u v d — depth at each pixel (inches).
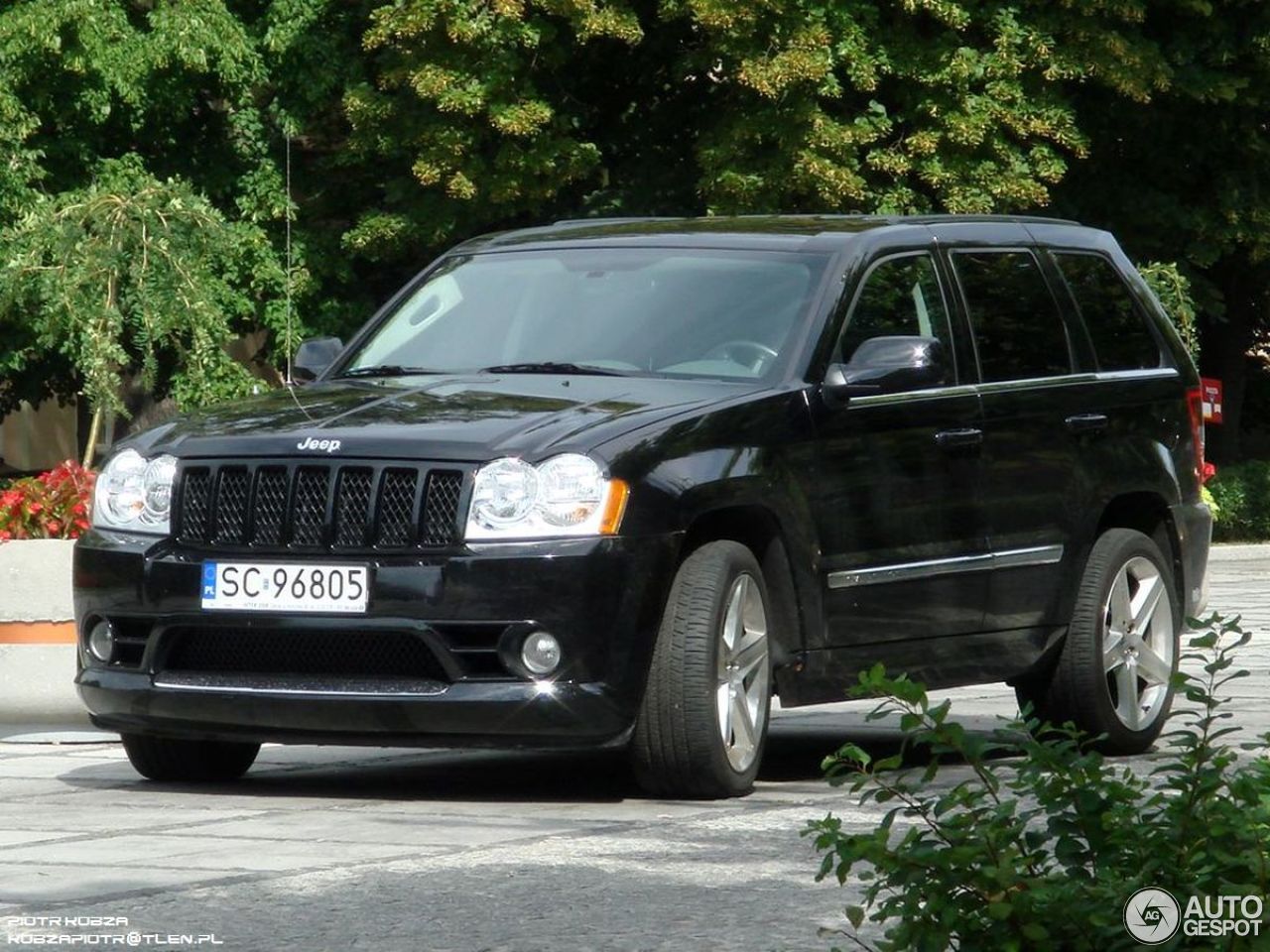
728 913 613.0
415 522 812.0
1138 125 3292.3
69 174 2918.3
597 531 804.6
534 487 806.5
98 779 926.4
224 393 2687.0
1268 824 431.5
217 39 2854.3
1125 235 3378.4
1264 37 3193.9
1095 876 439.2
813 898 634.2
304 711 820.6
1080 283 1071.6
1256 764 452.4
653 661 821.2
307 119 3043.8
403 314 1002.1
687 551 846.5
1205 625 485.7
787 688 882.1
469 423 835.4
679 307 936.9
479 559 801.6
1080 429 1021.8
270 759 1007.6
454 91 2871.6
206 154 3046.3
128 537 869.2
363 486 823.7
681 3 2869.1
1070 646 1016.2
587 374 913.5
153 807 833.5
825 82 2874.0
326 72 2979.8
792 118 2866.6
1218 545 3129.9
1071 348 1042.7
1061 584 1008.2
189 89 2918.3
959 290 997.2
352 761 997.8
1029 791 452.8
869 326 940.6
